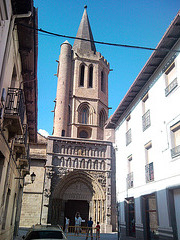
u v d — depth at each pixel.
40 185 33.81
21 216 31.61
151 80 15.03
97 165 36.12
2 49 7.00
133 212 16.50
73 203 35.19
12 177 12.14
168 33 11.64
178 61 12.00
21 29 9.14
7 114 8.78
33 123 17.19
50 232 9.47
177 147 11.70
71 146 36.25
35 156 35.12
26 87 13.05
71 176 34.84
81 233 28.84
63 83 48.06
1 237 10.05
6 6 6.49
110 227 32.66
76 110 46.84
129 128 18.89
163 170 12.60
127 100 18.08
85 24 59.53
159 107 13.78
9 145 10.39
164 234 11.70
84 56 52.03
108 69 55.81
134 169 16.67
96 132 45.84
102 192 34.75
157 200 12.79
